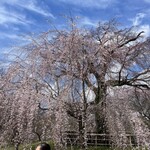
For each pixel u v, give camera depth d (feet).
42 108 23.25
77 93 24.48
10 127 23.72
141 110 29.73
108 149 26.07
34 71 24.27
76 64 24.44
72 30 26.35
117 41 30.86
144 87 32.45
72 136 24.36
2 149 24.12
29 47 26.68
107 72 26.53
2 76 25.73
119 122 23.63
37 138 23.56
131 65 30.68
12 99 24.16
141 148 21.95
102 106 25.11
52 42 26.50
